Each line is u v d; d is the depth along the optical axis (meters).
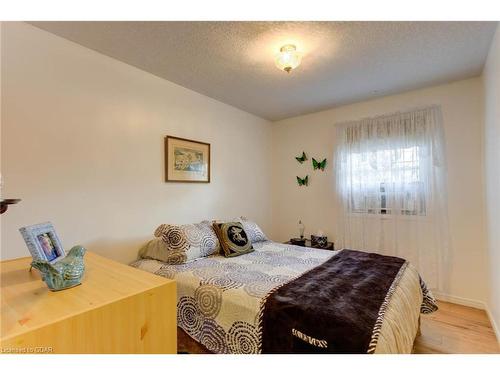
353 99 3.22
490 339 2.07
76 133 1.96
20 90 1.69
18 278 1.15
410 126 2.95
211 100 3.17
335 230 3.57
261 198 3.99
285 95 3.09
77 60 1.97
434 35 1.88
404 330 1.35
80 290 1.00
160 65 2.33
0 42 1.62
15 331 0.73
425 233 2.87
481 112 2.58
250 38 1.90
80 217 1.98
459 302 2.71
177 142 2.72
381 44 1.99
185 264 2.12
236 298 1.57
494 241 2.15
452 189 2.75
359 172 3.28
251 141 3.81
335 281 1.70
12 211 1.65
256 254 2.45
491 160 2.18
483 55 2.18
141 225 2.40
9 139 1.64
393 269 1.96
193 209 2.92
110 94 2.18
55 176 1.84
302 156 3.89
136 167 2.36
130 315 0.95
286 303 1.41
